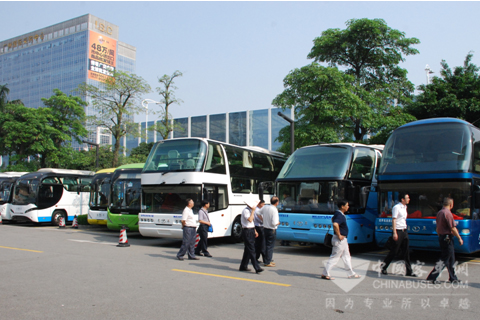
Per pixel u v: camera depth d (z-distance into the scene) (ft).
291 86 63.05
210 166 46.09
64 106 117.60
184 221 35.60
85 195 81.05
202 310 19.30
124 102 93.09
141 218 46.21
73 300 20.98
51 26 437.99
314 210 39.55
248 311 19.19
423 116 68.80
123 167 59.67
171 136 192.65
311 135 61.05
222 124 184.34
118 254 38.11
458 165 32.42
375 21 64.44
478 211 32.91
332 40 66.13
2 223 81.41
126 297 21.66
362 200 39.32
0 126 110.52
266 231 31.94
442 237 25.55
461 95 68.33
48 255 36.70
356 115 59.36
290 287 24.35
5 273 28.14
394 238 27.91
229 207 48.44
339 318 18.26
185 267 31.35
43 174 74.95
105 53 426.51
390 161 36.35
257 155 56.24
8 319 17.83
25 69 453.17
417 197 33.94
